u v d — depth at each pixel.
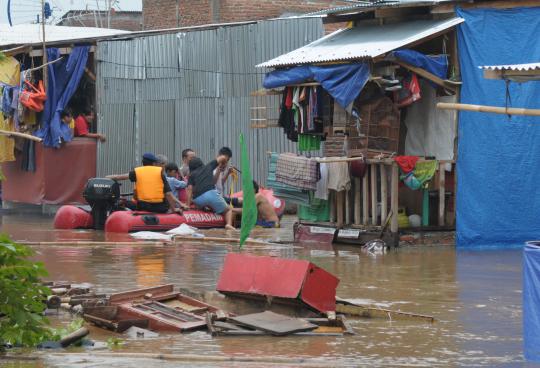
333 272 15.37
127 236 20.48
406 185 19.11
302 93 19.80
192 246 18.88
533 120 19.30
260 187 25.50
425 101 19.72
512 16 19.20
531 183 19.39
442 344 10.00
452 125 19.23
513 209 19.38
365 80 18.33
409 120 20.03
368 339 10.21
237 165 26.75
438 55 18.92
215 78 27.23
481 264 16.53
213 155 27.36
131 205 22.66
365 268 15.88
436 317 11.55
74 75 28.45
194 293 12.51
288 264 11.38
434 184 19.66
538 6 19.11
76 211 22.48
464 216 19.22
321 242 19.97
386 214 19.08
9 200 30.55
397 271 15.53
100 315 10.70
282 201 24.06
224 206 22.19
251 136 26.48
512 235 19.41
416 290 13.56
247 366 8.74
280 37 25.95
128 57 29.00
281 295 11.26
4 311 9.09
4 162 30.17
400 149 20.17
